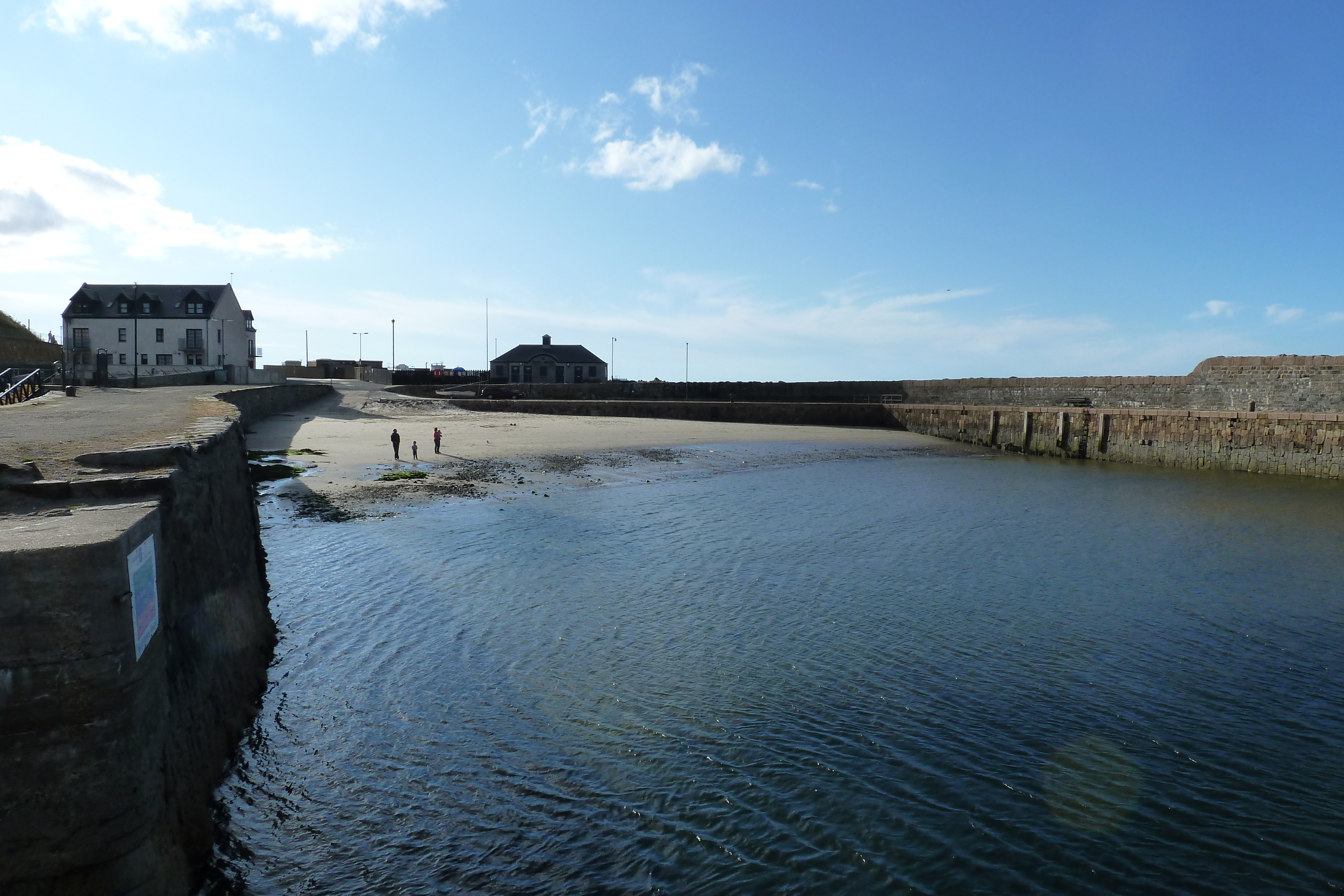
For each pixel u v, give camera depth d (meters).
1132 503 29.02
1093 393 54.47
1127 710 10.73
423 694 10.88
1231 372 45.94
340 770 8.83
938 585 16.77
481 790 8.55
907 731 10.05
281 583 15.85
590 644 12.88
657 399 78.62
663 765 9.14
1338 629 14.12
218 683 8.52
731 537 21.22
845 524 23.55
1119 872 7.42
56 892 4.63
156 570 5.87
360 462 32.19
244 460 15.21
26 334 69.62
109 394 30.64
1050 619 14.53
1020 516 25.73
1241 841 7.93
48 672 4.53
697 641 13.11
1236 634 13.80
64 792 4.62
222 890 6.54
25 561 4.43
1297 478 37.25
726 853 7.58
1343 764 9.41
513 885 7.06
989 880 7.26
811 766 9.17
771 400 76.56
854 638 13.34
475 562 17.75
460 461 33.62
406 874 7.12
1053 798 8.60
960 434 56.91
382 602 14.74
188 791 6.47
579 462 35.50
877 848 7.68
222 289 68.56
